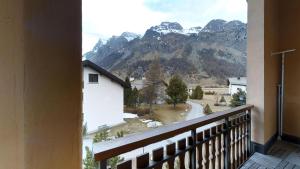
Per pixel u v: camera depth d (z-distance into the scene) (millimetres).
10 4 591
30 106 629
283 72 4184
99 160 1127
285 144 4039
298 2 4062
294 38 4141
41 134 657
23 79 613
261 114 3541
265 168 3064
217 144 2463
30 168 628
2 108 593
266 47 3602
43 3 656
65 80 726
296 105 4156
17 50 603
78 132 776
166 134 1527
